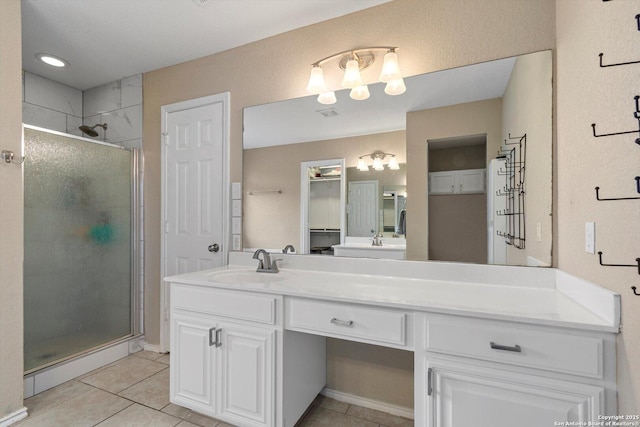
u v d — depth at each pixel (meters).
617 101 0.87
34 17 1.86
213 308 1.56
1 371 1.58
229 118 2.20
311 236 1.94
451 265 1.59
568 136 1.23
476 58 1.54
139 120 2.61
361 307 1.27
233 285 1.50
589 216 1.05
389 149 1.75
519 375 1.02
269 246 2.06
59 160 2.11
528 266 1.45
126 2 1.74
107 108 2.77
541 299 1.22
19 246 1.66
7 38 1.62
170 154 2.45
